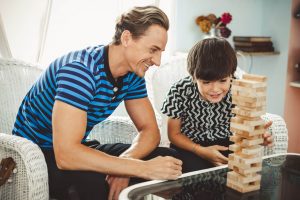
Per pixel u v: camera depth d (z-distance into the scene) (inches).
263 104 42.6
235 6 125.3
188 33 117.8
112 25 100.5
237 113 43.4
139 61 53.0
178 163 49.6
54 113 50.3
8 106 68.2
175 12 113.3
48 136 57.5
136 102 62.8
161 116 79.1
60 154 50.0
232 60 61.3
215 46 60.9
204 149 63.3
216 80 59.9
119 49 53.6
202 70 59.6
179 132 68.6
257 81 42.3
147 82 79.4
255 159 43.8
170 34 113.3
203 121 67.5
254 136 43.2
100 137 71.0
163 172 47.4
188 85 66.9
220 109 66.6
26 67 70.7
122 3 100.1
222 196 43.3
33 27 90.7
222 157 60.4
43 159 50.8
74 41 97.2
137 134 67.7
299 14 118.5
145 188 44.9
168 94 68.1
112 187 53.4
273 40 126.5
